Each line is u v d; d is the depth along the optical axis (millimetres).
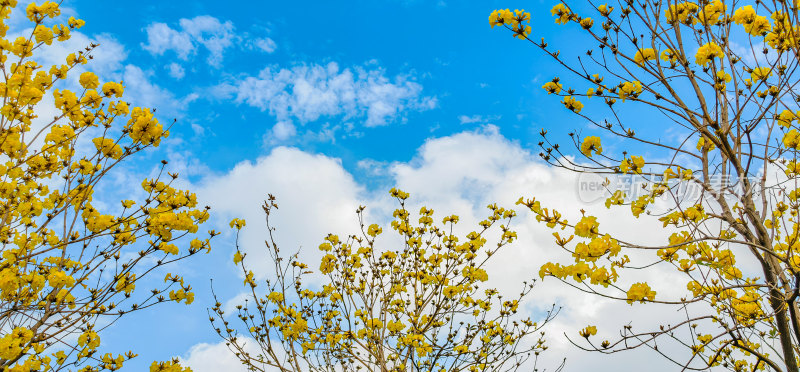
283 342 5320
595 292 2684
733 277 3381
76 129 3488
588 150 2912
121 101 3541
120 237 3447
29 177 3377
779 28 3018
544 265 2814
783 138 3014
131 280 3439
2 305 3166
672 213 2965
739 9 3139
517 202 2869
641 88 2871
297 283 5609
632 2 2963
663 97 2896
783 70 2875
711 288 3066
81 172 3473
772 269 2875
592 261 2629
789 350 2914
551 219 2771
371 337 5258
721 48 3004
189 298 3789
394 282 5789
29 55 3342
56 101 3354
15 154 3289
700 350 3549
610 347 2816
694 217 2953
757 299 3643
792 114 3039
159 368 3695
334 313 5750
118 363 3678
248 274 5156
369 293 5547
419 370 5164
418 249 5785
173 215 3268
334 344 5441
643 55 2930
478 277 5422
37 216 3459
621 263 2768
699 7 3125
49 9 3400
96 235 3125
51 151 3398
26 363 3090
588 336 2865
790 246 2518
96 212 3525
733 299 3383
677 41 3020
